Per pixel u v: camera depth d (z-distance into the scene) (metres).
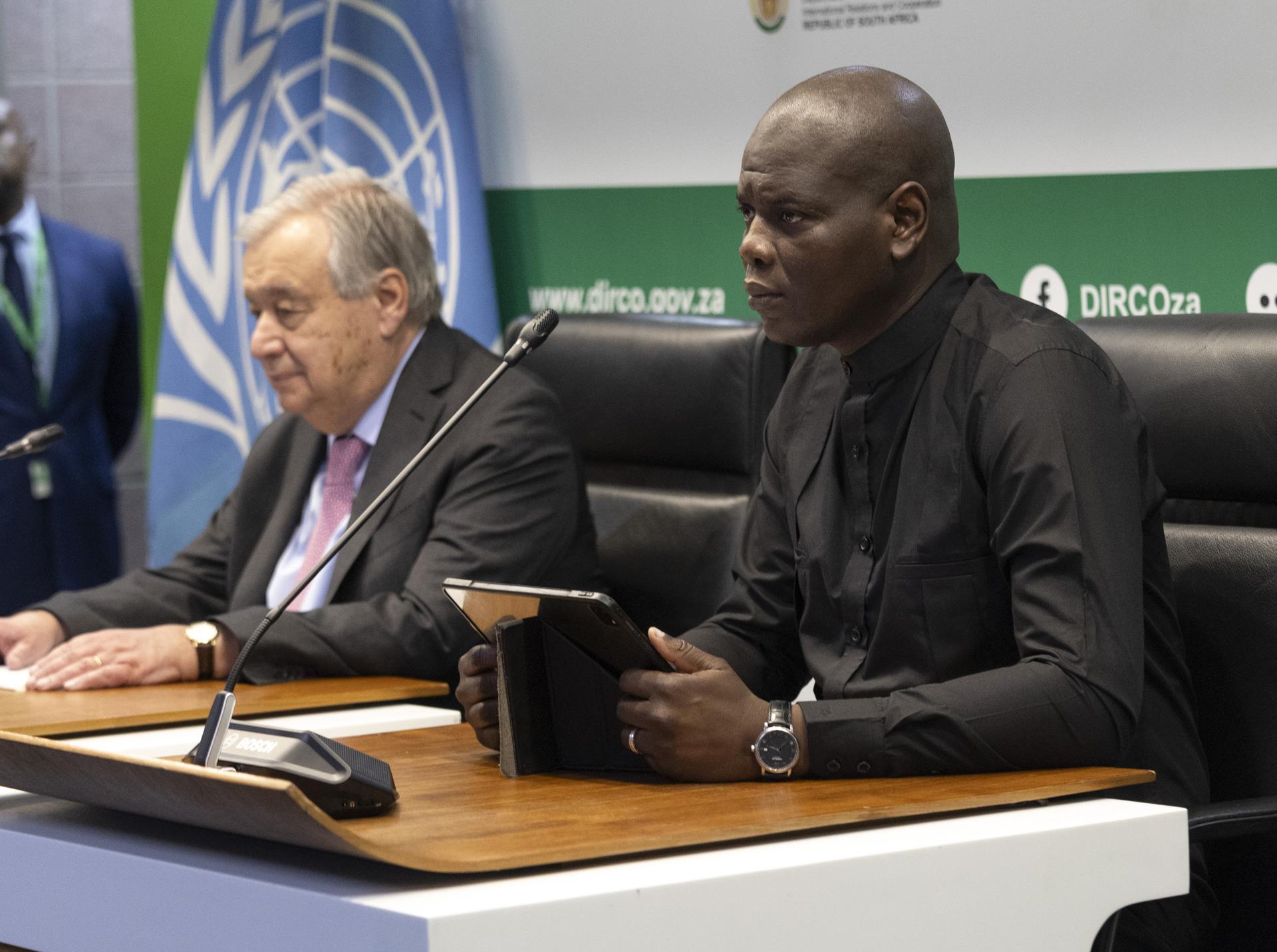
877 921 1.56
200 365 4.89
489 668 2.05
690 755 1.84
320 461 3.42
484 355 3.33
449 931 1.35
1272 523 2.31
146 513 6.62
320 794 1.64
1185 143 3.12
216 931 1.52
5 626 3.24
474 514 3.12
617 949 1.43
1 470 5.38
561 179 4.33
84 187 6.61
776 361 3.10
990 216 3.42
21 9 6.53
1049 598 1.92
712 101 3.96
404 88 4.47
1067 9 3.26
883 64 3.57
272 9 4.78
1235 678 2.29
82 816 1.80
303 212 3.24
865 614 2.15
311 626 2.92
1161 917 2.14
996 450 2.01
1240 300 3.07
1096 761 1.91
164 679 2.85
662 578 3.19
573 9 4.24
